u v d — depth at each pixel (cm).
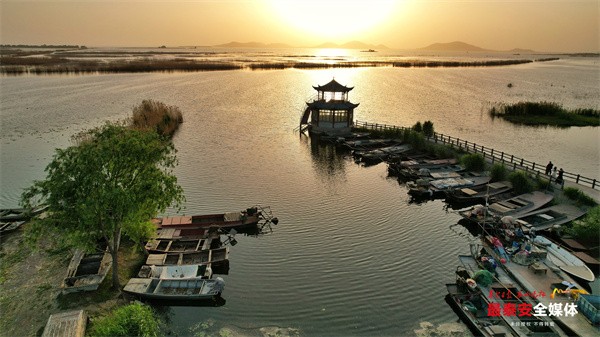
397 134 6762
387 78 17425
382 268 3064
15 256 3069
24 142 6328
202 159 5841
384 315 2536
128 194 2467
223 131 7588
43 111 8719
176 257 3066
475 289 2606
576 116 8931
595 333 2219
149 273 2794
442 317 2522
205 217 3678
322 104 7112
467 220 3831
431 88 14062
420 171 4966
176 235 3356
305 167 5584
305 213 4044
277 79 16262
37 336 2228
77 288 2592
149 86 13325
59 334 2122
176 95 11625
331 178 5141
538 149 6575
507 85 15175
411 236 3600
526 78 18175
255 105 10412
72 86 12875
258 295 2725
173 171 5266
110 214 2566
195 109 9706
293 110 9856
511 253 3064
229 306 2612
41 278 2778
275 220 3812
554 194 4144
